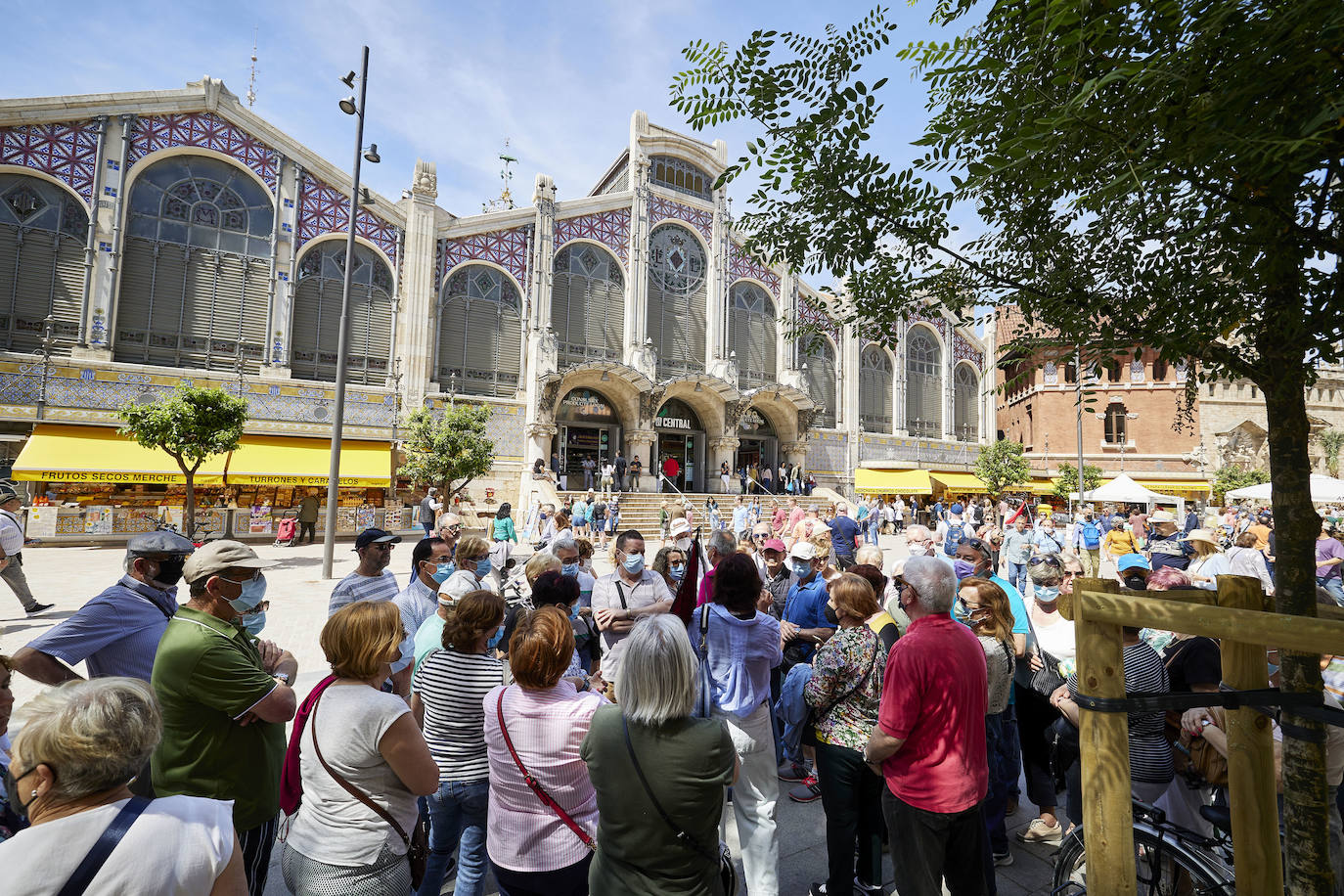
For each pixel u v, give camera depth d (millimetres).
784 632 5844
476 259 29453
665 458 35406
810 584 6199
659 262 34031
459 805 3531
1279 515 2219
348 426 25359
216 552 3045
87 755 1771
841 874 3717
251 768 2959
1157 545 10805
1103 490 22391
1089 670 2328
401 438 26109
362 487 24594
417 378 27531
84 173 22625
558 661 3000
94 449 20953
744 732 3855
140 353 23312
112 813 1797
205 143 24453
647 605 5957
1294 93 1760
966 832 3121
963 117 2328
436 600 5566
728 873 2850
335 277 26719
